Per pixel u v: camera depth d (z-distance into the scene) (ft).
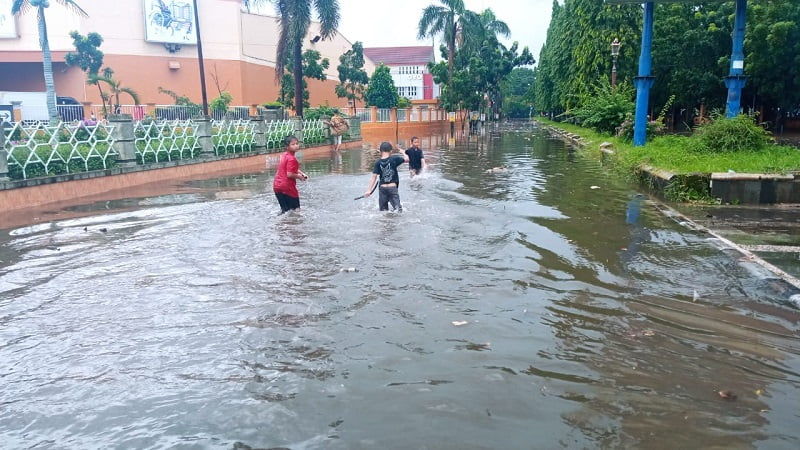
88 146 44.47
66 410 10.75
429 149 81.66
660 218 28.19
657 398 10.86
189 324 14.92
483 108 181.16
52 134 41.06
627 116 65.36
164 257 22.00
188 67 132.67
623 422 10.01
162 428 10.02
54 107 76.28
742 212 29.76
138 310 16.10
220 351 13.17
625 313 15.30
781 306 15.74
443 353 12.85
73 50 118.83
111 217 31.19
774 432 9.67
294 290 17.52
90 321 15.33
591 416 10.19
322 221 28.25
